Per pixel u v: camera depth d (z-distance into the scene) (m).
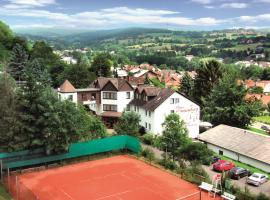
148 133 64.44
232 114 76.25
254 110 76.69
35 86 47.00
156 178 43.06
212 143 58.81
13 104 46.22
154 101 67.75
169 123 49.41
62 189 39.34
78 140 51.69
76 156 50.16
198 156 49.47
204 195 37.56
